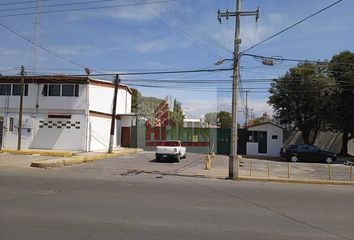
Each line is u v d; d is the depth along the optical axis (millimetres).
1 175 18594
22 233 8023
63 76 36156
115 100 34781
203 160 34031
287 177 22938
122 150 38344
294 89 42469
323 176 25000
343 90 40969
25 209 10406
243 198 13766
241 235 8422
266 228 9180
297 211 11570
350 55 42250
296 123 44156
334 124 42156
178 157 31312
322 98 41344
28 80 36938
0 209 10344
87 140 36531
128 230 8508
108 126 40719
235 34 22438
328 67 42594
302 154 37375
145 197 13039
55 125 36719
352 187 19422
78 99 36531
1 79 37219
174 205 11727
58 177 18484
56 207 10797
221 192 15172
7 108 37344
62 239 7668
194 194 14250
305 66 42375
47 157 30312
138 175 21344
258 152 44688
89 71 36250
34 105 36969
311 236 8570
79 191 13922
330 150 47938
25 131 36875
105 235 8047
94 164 27281
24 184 15445
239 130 44938
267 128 44688
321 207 12422
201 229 8828
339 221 10266
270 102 44969
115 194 13469
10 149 34969
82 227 8656
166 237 8039
